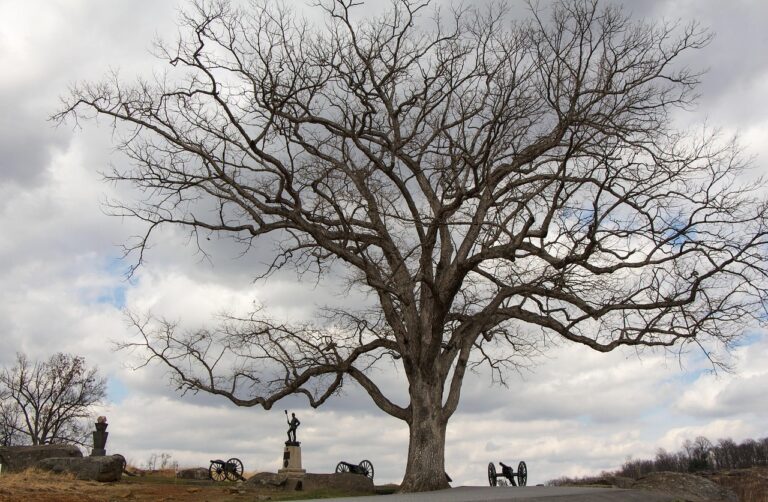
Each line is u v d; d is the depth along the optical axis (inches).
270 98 927.7
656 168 904.3
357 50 1001.5
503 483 1255.5
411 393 997.2
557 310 1031.6
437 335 976.9
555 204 884.6
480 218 973.8
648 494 828.0
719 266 900.0
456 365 1039.0
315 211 1011.9
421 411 975.0
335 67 990.4
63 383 2586.1
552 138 948.6
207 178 993.5
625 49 885.8
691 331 929.5
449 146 1033.5
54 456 1111.6
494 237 1022.4
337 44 986.7
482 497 688.4
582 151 920.3
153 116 989.8
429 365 985.5
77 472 1024.2
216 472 1251.2
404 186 1047.6
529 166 1073.5
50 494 800.9
